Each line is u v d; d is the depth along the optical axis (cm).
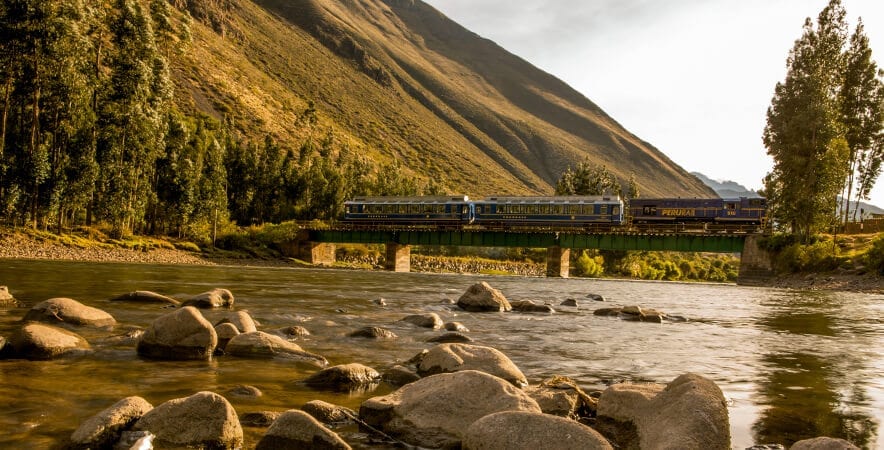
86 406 796
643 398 760
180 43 18938
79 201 6091
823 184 6344
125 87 6688
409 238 8119
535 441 605
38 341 1073
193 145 9419
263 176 10606
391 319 1966
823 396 1036
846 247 6581
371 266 9512
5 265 3959
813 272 6159
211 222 8300
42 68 5803
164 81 7769
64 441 650
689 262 11975
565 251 7731
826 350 1641
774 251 6694
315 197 10931
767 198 7969
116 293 2347
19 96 5906
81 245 6050
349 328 1689
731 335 1923
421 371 1037
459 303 2411
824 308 3294
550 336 1725
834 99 7338
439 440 712
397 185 13275
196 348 1135
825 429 821
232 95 18725
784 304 3581
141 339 1151
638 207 7794
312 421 654
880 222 7462
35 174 5597
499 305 2372
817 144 6556
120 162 6688
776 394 1046
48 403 801
